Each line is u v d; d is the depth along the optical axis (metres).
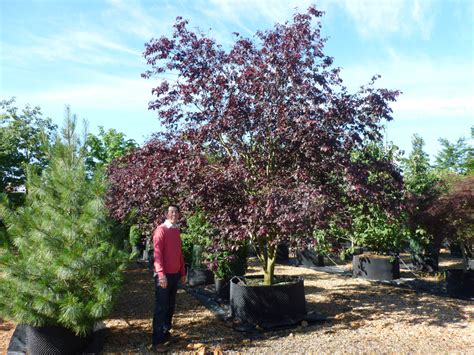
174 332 4.88
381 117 5.36
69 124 4.68
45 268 4.01
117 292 4.33
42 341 3.97
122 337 4.70
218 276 6.70
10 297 4.01
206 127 5.10
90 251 4.05
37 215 4.37
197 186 4.81
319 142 4.80
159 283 4.54
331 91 5.41
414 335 4.57
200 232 7.29
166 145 5.76
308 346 4.23
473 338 4.43
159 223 5.50
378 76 5.51
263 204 4.63
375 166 5.51
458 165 24.81
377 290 7.21
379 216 7.27
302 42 5.33
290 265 10.54
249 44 5.75
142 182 5.23
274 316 5.01
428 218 7.20
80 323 3.94
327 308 5.89
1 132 13.53
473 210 6.84
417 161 9.36
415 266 9.34
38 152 13.92
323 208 4.39
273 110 5.05
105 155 19.09
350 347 4.16
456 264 10.34
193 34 5.91
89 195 4.42
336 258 11.29
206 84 5.49
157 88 5.87
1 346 4.41
